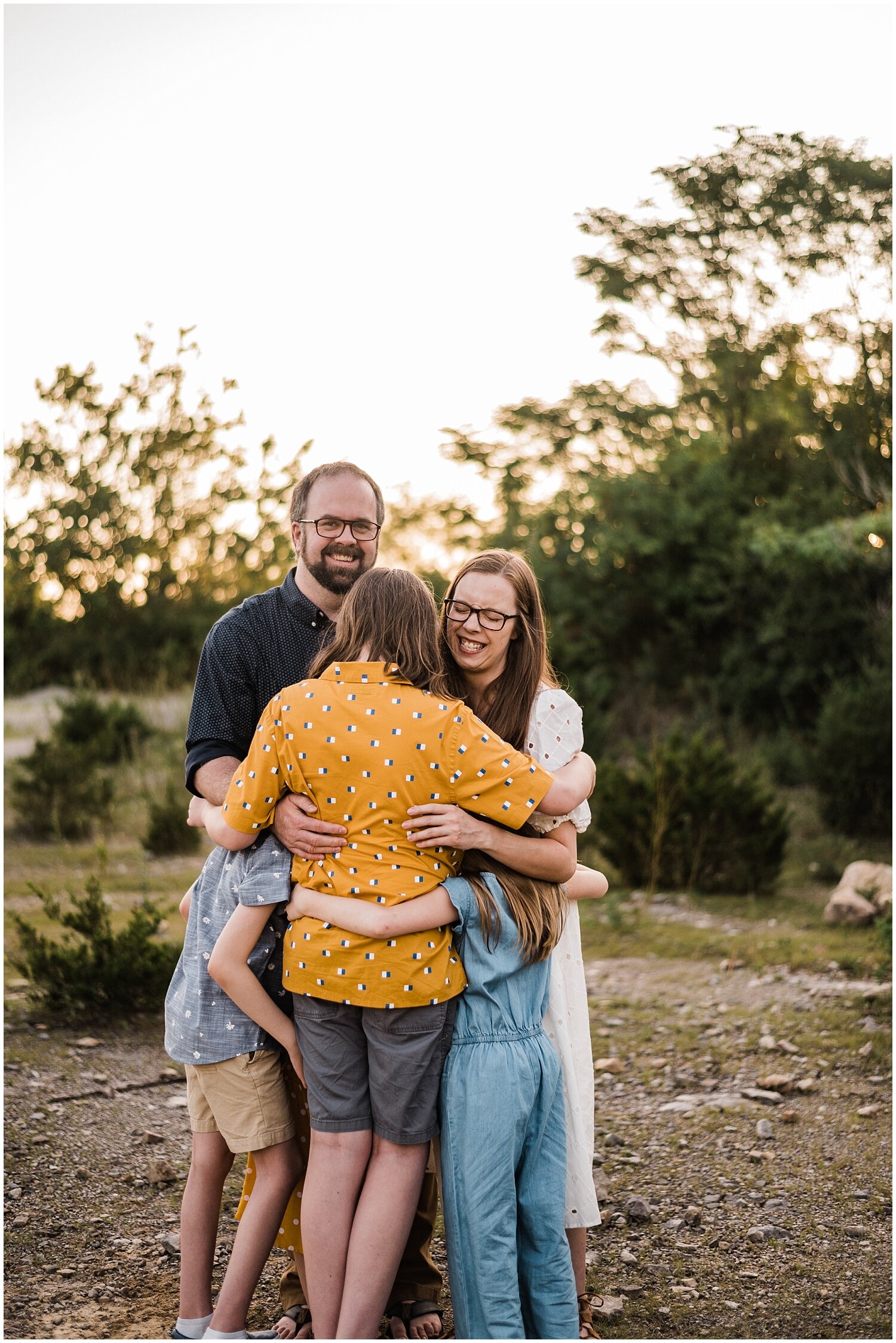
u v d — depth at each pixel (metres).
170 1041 2.52
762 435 16.11
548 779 2.30
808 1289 2.82
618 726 14.28
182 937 6.11
